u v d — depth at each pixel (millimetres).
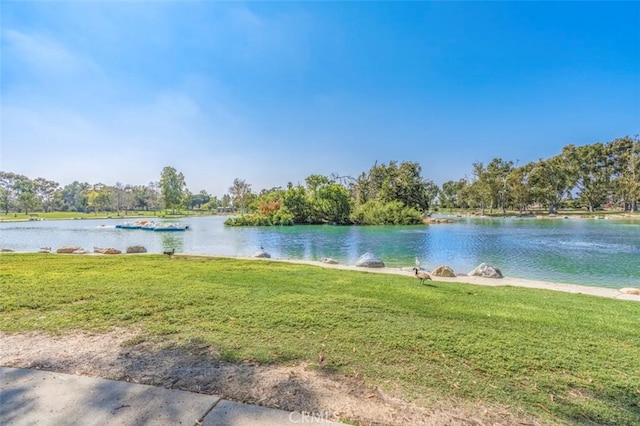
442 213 65625
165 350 2973
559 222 37688
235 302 4562
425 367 2709
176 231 28422
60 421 1921
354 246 17047
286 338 3287
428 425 1953
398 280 6457
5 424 1891
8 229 31719
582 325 3842
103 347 3027
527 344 3229
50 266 7488
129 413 2002
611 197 53469
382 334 3428
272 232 26453
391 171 44812
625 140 49812
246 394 2240
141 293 4977
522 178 54562
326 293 5203
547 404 2219
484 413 2094
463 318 4035
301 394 2254
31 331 3426
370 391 2320
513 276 9492
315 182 36656
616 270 10438
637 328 3758
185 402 2127
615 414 2127
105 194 74312
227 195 86000
